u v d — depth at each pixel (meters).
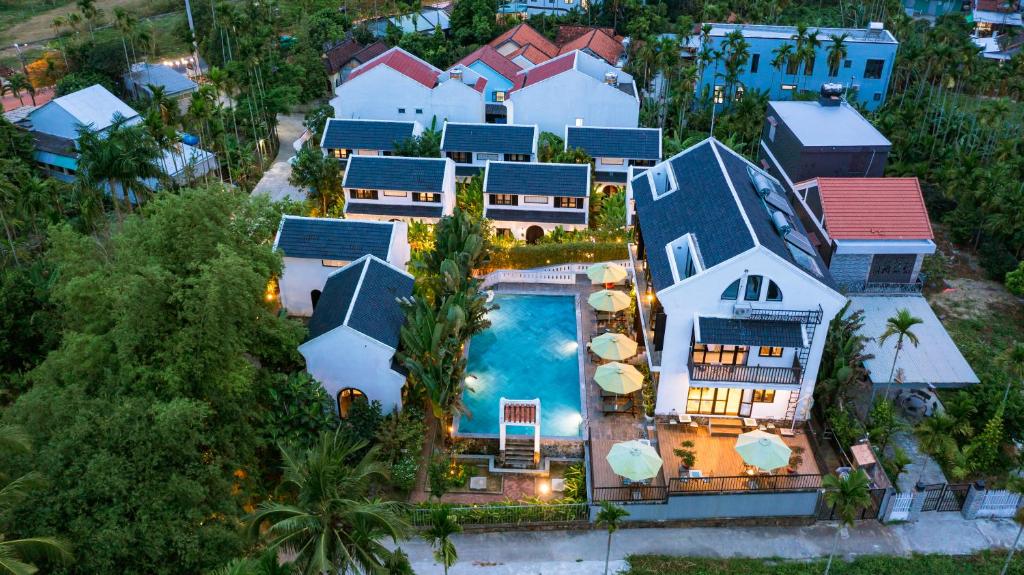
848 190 51.22
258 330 36.47
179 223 34.78
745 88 81.06
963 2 117.81
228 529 29.61
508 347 46.62
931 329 44.94
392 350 38.53
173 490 27.95
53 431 28.58
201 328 31.53
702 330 36.75
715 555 33.62
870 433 37.91
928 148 69.19
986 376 42.56
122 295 31.48
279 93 79.69
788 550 33.88
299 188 66.81
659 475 36.38
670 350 38.38
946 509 35.78
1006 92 84.44
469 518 34.69
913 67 80.94
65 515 27.09
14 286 44.59
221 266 31.64
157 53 108.31
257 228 39.78
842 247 49.19
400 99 72.62
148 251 35.16
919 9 121.25
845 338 41.59
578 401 42.22
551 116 72.62
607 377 40.25
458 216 49.34
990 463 38.47
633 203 50.28
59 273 40.50
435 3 127.38
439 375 37.12
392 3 117.69
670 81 82.12
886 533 34.72
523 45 91.62
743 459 34.72
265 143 77.31
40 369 33.09
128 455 28.55
